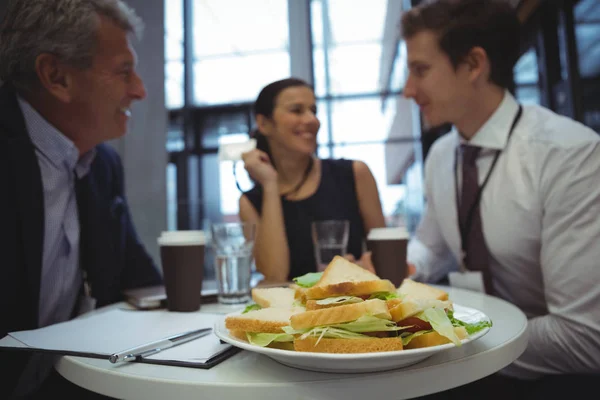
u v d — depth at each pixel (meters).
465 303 0.96
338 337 0.51
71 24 1.12
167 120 4.07
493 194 1.33
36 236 1.08
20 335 0.69
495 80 1.38
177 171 4.30
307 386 0.48
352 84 3.80
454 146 1.56
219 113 4.41
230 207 1.87
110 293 1.35
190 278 0.91
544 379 1.12
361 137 3.65
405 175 3.54
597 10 2.30
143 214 3.98
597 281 1.01
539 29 2.68
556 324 1.05
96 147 1.48
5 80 1.20
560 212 1.13
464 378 0.54
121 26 1.22
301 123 1.65
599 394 1.04
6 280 1.04
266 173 1.60
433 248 1.71
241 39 4.18
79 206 1.30
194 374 0.52
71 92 1.18
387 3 3.62
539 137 1.26
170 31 4.29
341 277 0.64
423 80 1.43
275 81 1.72
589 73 2.41
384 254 1.06
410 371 0.51
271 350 0.49
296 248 1.63
